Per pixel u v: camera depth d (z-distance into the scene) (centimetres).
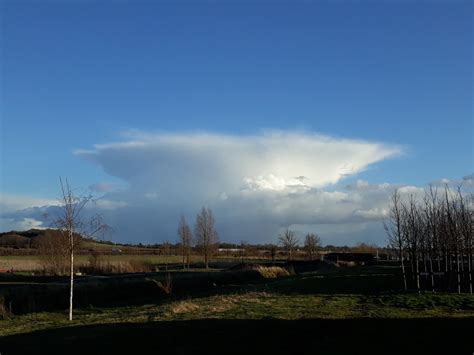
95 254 5822
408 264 4106
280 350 1269
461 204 2669
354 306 2086
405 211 4822
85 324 1958
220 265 7762
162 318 1881
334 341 1335
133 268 5569
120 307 2833
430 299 2197
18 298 3061
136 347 1386
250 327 1571
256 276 4838
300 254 9550
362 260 7706
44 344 1548
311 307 2061
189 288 3975
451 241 2644
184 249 7425
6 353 1450
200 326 1622
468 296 2261
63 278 4322
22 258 7044
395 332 1440
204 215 7894
